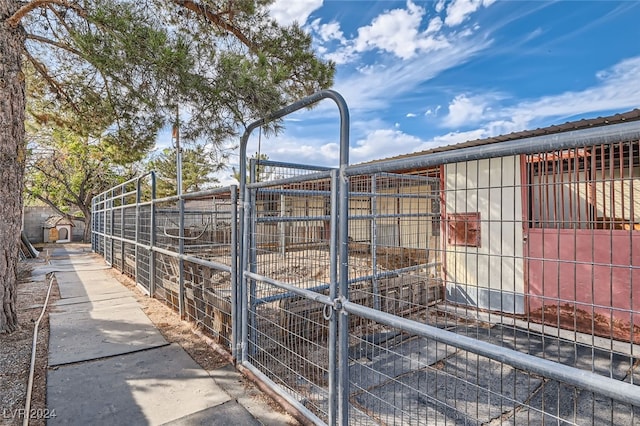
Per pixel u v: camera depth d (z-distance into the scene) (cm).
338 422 182
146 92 300
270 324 297
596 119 354
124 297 515
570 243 373
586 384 101
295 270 313
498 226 416
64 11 336
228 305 317
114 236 785
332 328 186
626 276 338
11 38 335
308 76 405
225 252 387
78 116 479
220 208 412
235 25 390
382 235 387
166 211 520
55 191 1694
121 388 247
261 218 284
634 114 334
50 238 1758
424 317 276
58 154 1406
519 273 399
